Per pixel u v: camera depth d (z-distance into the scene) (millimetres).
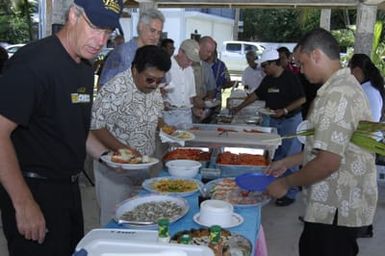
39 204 1461
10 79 1283
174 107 3586
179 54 3703
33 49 1374
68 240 1558
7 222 1473
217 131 3123
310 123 1744
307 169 1630
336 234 1740
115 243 1117
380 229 3465
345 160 1691
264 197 1843
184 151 2674
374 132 1633
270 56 4086
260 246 1883
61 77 1394
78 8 1320
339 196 1708
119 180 2340
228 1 6496
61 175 1497
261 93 4293
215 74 6168
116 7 1322
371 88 3082
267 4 6461
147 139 2311
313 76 1735
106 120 2127
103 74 2717
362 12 5504
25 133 1411
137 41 2748
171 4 6898
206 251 1087
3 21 16156
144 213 1652
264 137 2924
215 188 1951
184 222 1597
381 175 4137
